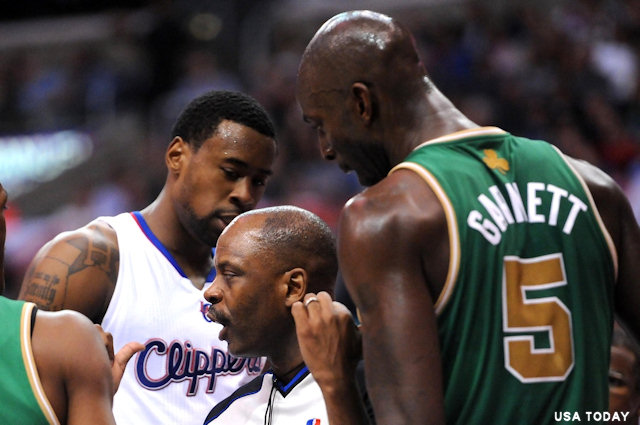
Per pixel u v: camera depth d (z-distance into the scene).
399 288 4.04
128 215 6.48
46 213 25.59
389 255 4.07
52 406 4.26
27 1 30.88
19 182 26.36
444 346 4.13
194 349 6.24
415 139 4.45
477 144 4.39
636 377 5.79
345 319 4.62
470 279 4.09
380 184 4.26
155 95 26.05
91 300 6.01
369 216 4.14
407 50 4.51
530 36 21.94
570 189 4.37
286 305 5.07
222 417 5.33
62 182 25.70
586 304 4.29
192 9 25.94
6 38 30.17
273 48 26.16
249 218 5.21
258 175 6.25
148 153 24.05
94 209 22.33
